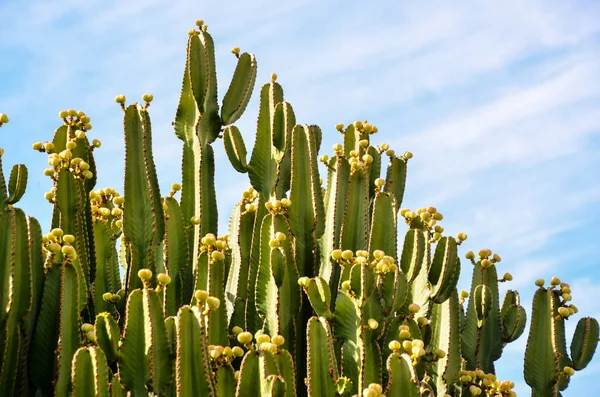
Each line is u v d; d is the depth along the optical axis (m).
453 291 5.36
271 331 4.61
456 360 5.31
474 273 6.11
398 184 6.20
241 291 5.35
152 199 5.26
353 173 5.28
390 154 6.20
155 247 5.37
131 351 3.89
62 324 4.16
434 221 5.41
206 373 3.63
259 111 5.81
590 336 5.67
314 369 3.96
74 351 4.17
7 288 4.13
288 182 5.62
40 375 4.25
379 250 4.91
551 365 5.52
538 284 5.67
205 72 5.84
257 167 5.69
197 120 5.84
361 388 4.15
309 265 5.00
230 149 5.87
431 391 4.46
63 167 4.98
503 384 4.82
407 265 5.09
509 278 6.06
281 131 5.71
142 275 3.99
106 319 4.32
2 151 4.90
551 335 5.56
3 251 4.18
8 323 4.12
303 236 5.02
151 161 5.39
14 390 4.19
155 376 3.84
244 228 5.57
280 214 4.77
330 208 5.44
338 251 4.49
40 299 4.36
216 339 4.49
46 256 4.89
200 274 4.62
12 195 5.05
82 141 5.45
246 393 3.67
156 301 3.93
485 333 5.89
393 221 5.07
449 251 5.20
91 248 5.19
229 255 5.82
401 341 4.56
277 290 4.59
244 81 6.07
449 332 5.33
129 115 5.33
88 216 5.25
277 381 3.61
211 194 5.86
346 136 6.20
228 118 6.00
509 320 5.93
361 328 4.22
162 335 3.90
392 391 3.76
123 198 5.57
